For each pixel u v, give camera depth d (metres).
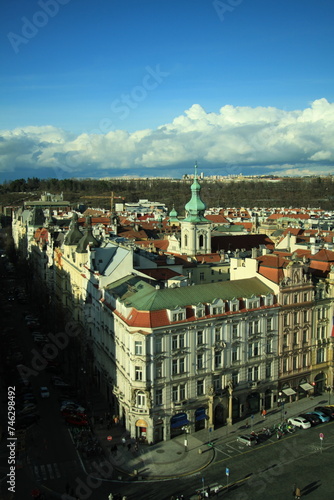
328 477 92.56
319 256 141.12
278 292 120.31
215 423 113.62
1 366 143.75
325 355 132.00
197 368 109.38
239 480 91.38
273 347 121.12
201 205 199.38
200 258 187.88
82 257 152.12
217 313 111.19
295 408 121.88
